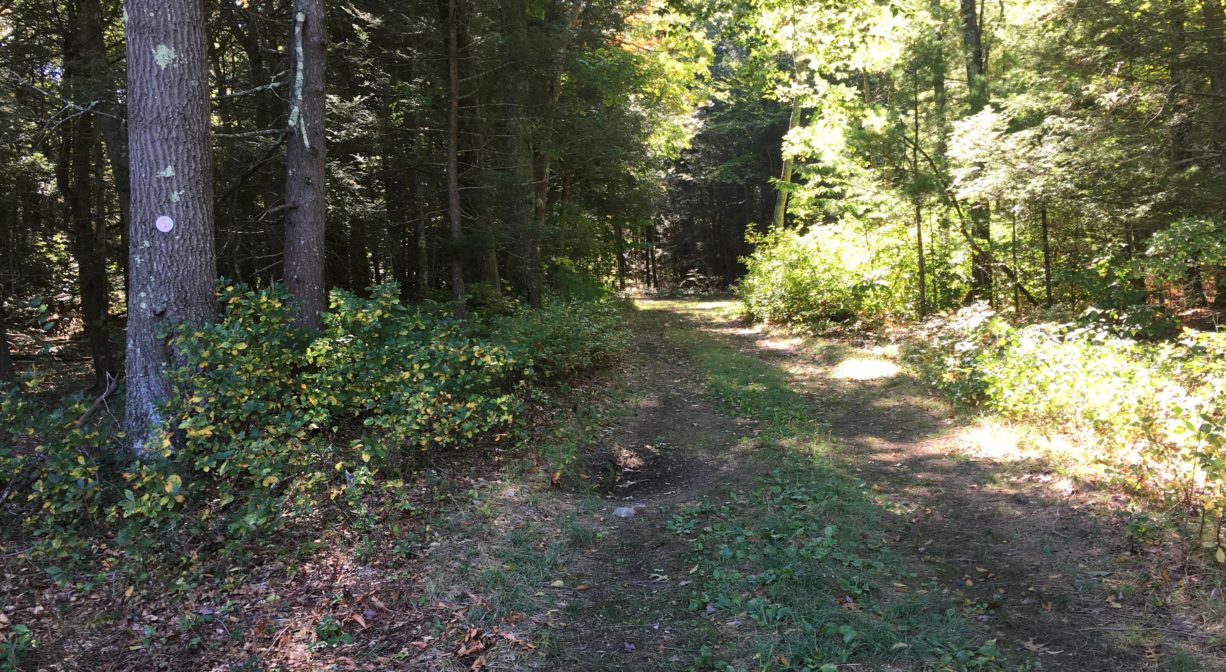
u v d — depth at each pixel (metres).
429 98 11.59
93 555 4.25
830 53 14.43
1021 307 12.55
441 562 4.33
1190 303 11.98
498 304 12.44
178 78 5.41
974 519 4.98
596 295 20.61
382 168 12.38
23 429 4.35
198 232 5.53
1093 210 10.33
